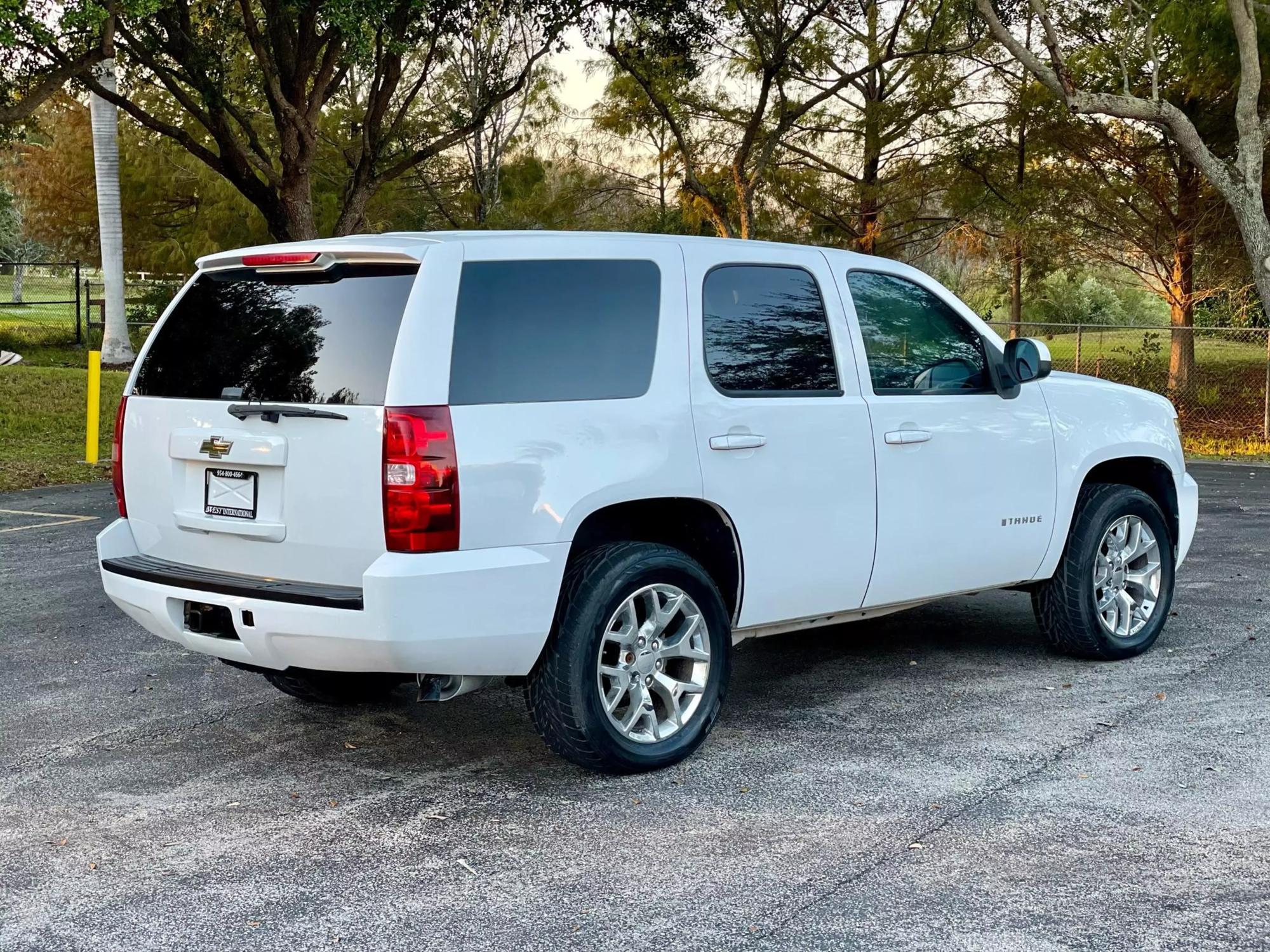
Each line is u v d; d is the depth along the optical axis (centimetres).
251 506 432
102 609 754
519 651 421
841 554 510
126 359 2756
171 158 3303
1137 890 353
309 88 2000
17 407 1916
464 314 414
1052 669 601
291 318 435
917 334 554
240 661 444
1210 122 2294
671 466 452
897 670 603
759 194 2619
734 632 497
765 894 354
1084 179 2478
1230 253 2492
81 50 1589
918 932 329
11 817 423
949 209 2623
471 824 412
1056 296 3947
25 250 5959
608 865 376
